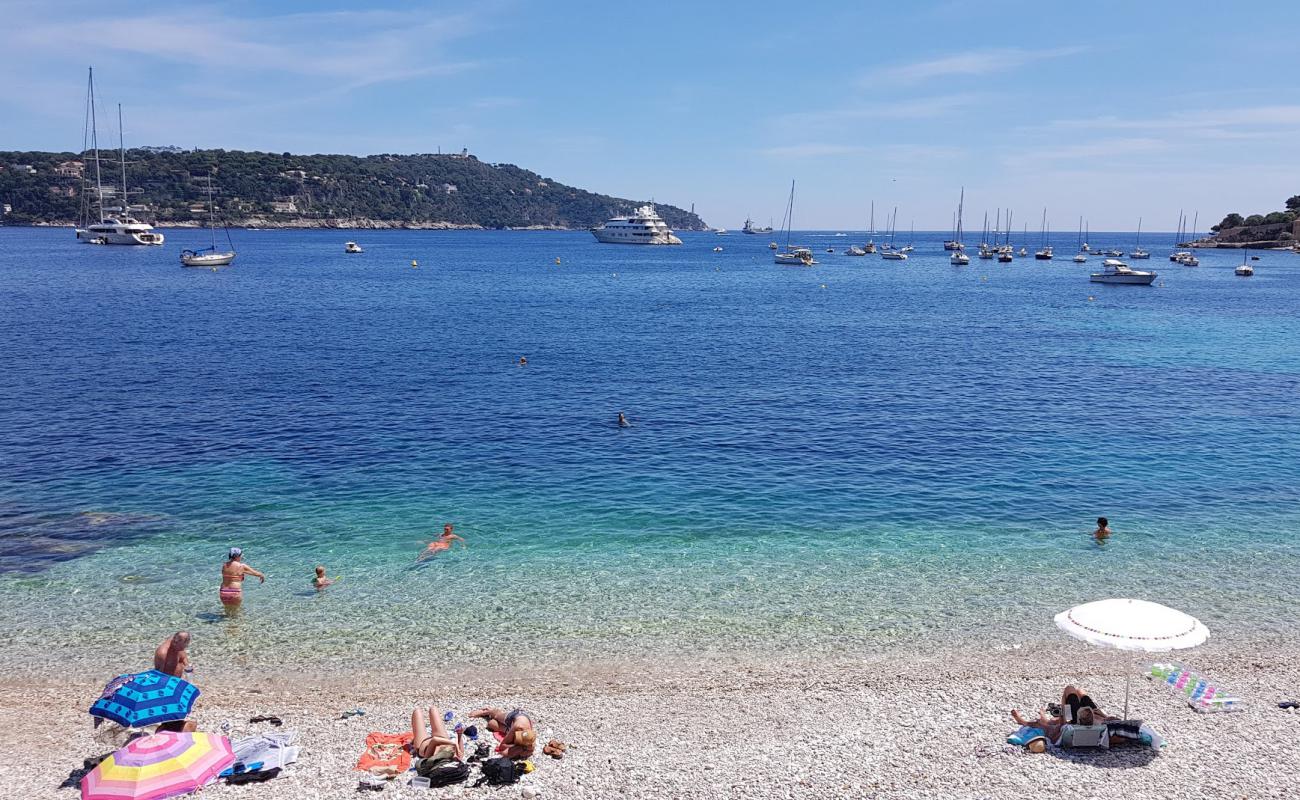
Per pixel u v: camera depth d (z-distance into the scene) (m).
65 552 25.91
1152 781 14.84
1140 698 18.02
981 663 19.66
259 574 22.78
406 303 102.31
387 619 21.86
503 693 18.31
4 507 29.56
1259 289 136.75
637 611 22.31
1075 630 15.88
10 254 182.00
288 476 33.34
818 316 93.81
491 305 101.56
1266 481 33.38
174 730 15.52
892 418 43.69
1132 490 32.22
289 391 48.84
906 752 15.87
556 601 22.91
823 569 25.02
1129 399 48.81
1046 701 17.91
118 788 13.64
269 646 20.45
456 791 14.58
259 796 14.40
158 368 55.25
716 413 44.56
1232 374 57.44
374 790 14.62
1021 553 26.25
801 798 14.41
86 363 56.50
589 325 82.31
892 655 20.03
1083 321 90.56
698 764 15.43
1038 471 34.62
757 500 31.03
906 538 27.47
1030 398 48.97
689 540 27.25
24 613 22.02
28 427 39.91
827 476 33.88
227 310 89.94
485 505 30.30
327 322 81.44
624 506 30.33
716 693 18.28
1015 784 14.80
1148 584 24.00
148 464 34.62
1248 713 17.25
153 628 21.33
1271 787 14.61
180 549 26.22
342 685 18.69
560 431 40.53
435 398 47.56
